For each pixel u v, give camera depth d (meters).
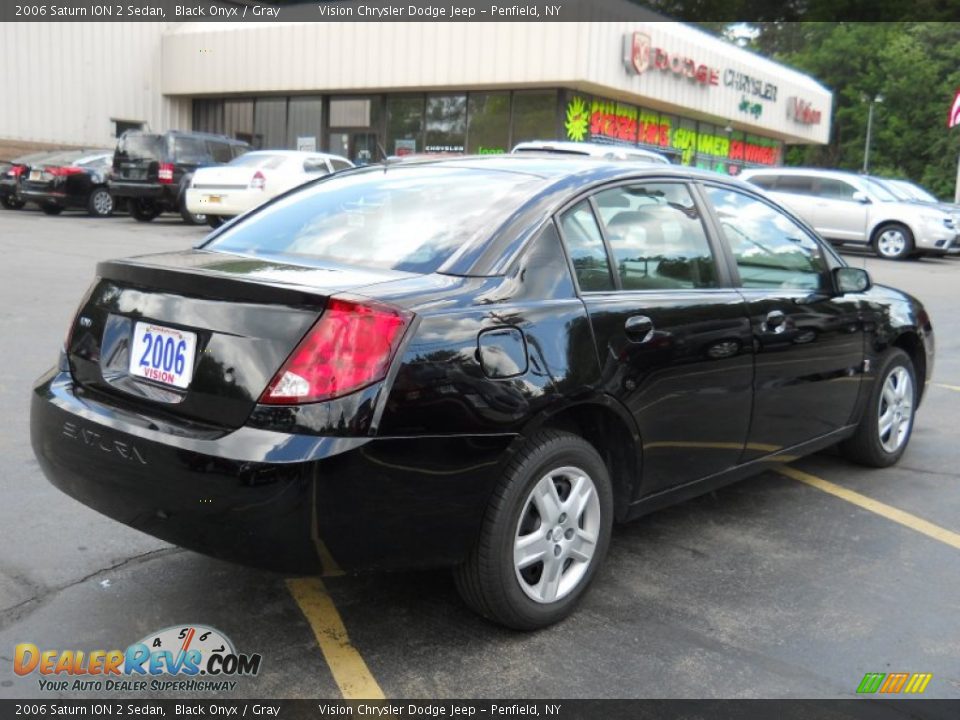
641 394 3.50
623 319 3.45
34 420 3.31
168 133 18.86
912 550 4.19
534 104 22.14
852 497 4.88
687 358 3.69
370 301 2.78
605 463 3.62
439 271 3.15
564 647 3.23
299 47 24.59
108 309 3.26
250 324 2.82
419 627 3.34
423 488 2.86
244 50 25.72
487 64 21.61
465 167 3.93
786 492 4.94
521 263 3.24
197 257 3.42
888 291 5.40
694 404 3.77
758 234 4.36
